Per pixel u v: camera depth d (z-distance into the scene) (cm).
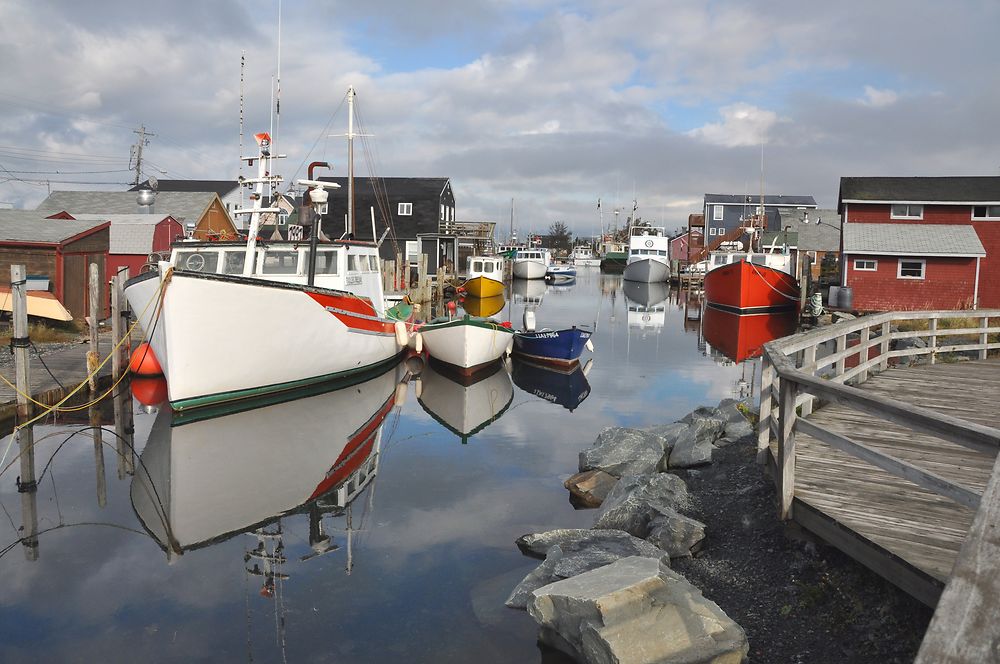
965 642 212
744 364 2011
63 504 832
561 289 5419
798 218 5991
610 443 970
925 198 3294
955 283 2991
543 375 1803
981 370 1228
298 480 927
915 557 442
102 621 564
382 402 1430
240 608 584
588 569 566
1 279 1930
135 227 2684
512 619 547
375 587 618
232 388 1268
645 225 10519
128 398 1377
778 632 479
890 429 799
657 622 450
